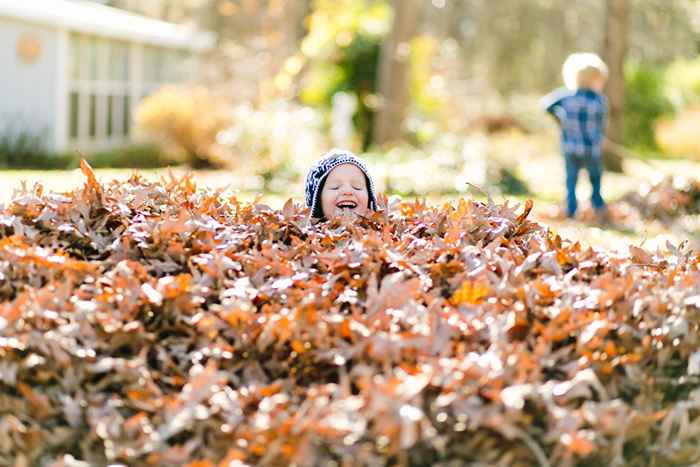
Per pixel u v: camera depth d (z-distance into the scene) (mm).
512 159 15938
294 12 25391
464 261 3207
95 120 19047
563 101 10727
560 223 10266
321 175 4344
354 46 17875
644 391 2688
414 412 2299
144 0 33969
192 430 2471
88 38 18500
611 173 15969
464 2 34312
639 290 2941
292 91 18594
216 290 3000
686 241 3613
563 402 2484
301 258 3314
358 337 2643
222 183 13391
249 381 2662
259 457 2389
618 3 16344
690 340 2809
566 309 2738
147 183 4074
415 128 16922
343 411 2350
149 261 3230
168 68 22203
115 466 2418
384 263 3178
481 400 2428
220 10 31953
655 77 26500
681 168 18250
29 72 16938
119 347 2730
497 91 32406
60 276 3047
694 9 30719
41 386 2662
